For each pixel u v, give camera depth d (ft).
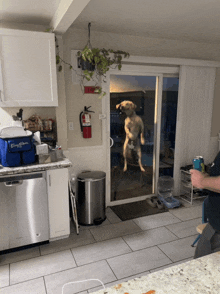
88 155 11.00
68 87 10.10
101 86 10.70
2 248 7.89
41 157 8.21
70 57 9.89
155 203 11.76
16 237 8.00
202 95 12.53
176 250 8.20
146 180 12.81
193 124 12.67
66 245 8.57
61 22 7.45
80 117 10.46
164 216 10.75
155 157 12.75
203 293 1.89
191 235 9.14
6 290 6.52
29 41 8.13
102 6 7.47
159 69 11.59
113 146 11.68
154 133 12.51
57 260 7.73
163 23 9.14
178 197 12.92
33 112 9.70
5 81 8.11
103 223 10.16
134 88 11.53
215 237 4.34
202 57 12.53
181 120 12.31
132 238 8.98
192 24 9.29
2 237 7.82
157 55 11.48
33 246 8.51
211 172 4.18
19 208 7.84
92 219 9.93
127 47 10.80
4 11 7.68
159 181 13.05
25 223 8.04
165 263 7.52
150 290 1.92
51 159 8.50
